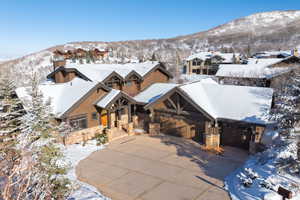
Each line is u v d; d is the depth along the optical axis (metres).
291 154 12.60
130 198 12.14
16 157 6.37
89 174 14.71
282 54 59.06
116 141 20.67
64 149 17.86
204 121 19.72
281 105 14.41
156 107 22.52
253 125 17.09
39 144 11.64
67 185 11.52
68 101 19.95
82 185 13.20
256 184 12.60
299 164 12.31
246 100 19.22
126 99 22.30
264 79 35.25
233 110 18.80
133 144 19.91
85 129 20.59
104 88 21.81
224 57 63.66
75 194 11.91
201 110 18.72
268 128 16.97
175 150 18.45
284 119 13.95
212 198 12.02
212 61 63.50
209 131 19.06
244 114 18.06
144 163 16.25
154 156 17.39
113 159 16.95
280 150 13.52
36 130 12.52
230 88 21.03
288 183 12.06
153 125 22.27
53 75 28.22
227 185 13.20
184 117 20.97
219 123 19.67
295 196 10.88
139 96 26.12
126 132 22.69
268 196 10.92
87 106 20.70
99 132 21.75
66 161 16.08
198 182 13.63
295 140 12.50
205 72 65.38
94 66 28.61
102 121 23.05
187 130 20.98
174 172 14.91
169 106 21.86
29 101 15.95
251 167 14.99
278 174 13.11
